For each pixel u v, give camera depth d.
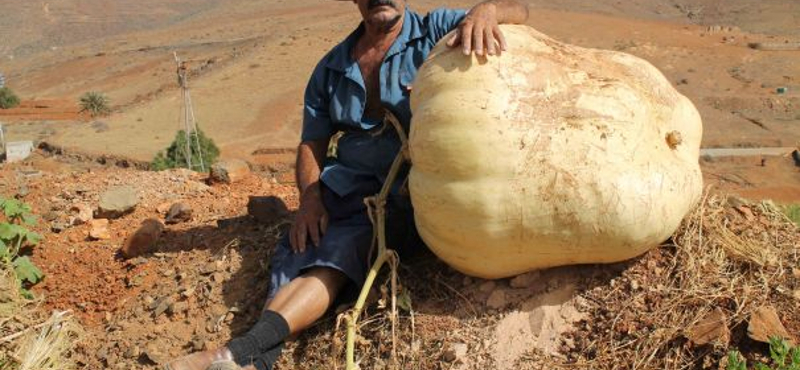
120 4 175.62
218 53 89.31
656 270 3.76
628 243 3.51
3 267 4.89
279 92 62.25
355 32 4.41
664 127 3.83
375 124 4.28
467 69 3.58
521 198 3.46
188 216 5.50
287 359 3.95
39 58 114.69
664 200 3.50
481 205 3.49
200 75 73.56
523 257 3.64
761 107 58.41
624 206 3.42
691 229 3.95
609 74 3.79
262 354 3.81
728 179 39.41
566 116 3.53
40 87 91.44
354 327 3.75
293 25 104.62
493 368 3.58
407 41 4.21
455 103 3.53
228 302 4.38
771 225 4.22
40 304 4.79
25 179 6.61
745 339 3.41
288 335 3.88
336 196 4.31
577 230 3.47
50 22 161.88
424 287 4.05
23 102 69.81
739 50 79.44
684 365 3.39
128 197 5.74
